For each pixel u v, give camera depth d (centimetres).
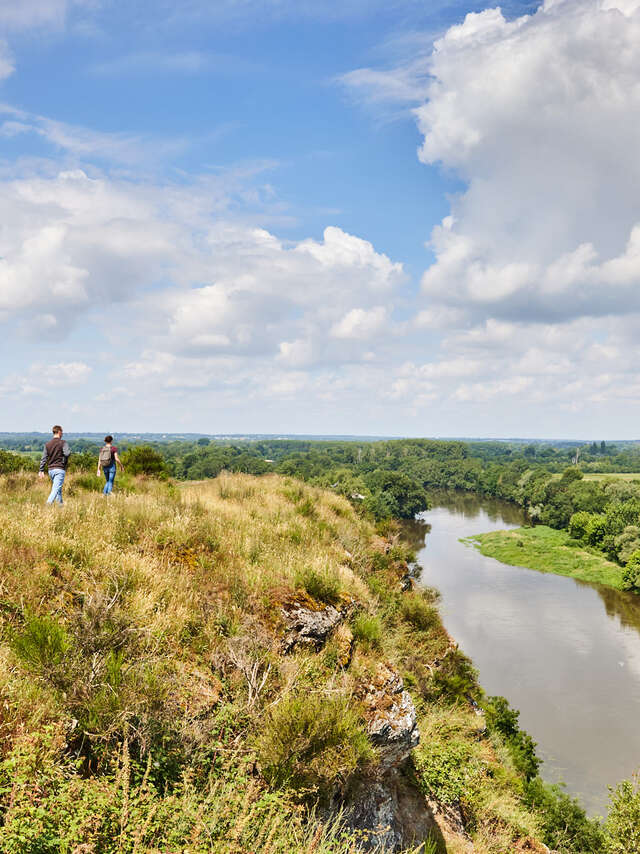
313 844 433
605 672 3198
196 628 671
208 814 392
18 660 467
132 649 544
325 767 520
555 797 1548
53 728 381
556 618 4231
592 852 1334
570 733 2503
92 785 365
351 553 1396
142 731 437
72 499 1073
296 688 617
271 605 791
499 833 950
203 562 843
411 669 1201
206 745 476
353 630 890
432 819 808
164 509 1007
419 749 912
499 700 1917
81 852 311
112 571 681
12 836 287
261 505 1482
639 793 1451
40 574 632
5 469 2391
